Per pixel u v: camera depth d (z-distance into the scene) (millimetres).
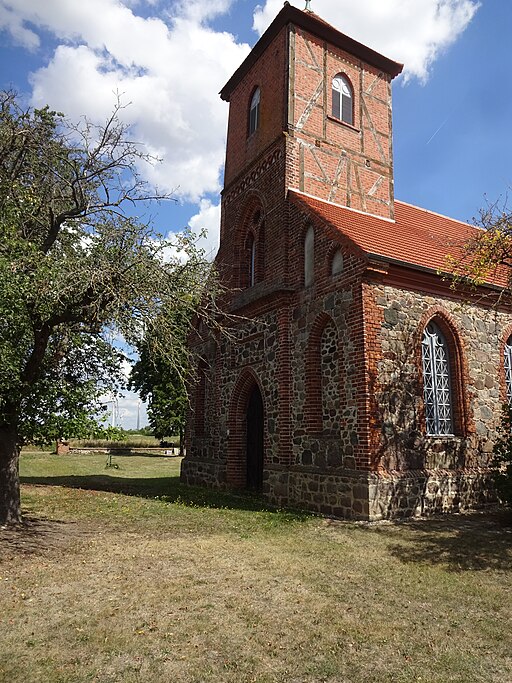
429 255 12898
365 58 16344
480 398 12320
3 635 4656
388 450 10359
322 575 6539
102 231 9305
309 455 11680
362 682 3965
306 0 16203
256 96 16547
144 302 8422
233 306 15516
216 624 4957
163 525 9516
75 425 8922
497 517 10453
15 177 9586
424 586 6152
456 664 4254
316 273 12258
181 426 37062
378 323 10750
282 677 4016
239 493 14320
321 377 11945
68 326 9523
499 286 12742
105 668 4090
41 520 9859
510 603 5641
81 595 5676
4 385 7676
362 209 15195
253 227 15992
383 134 16297
